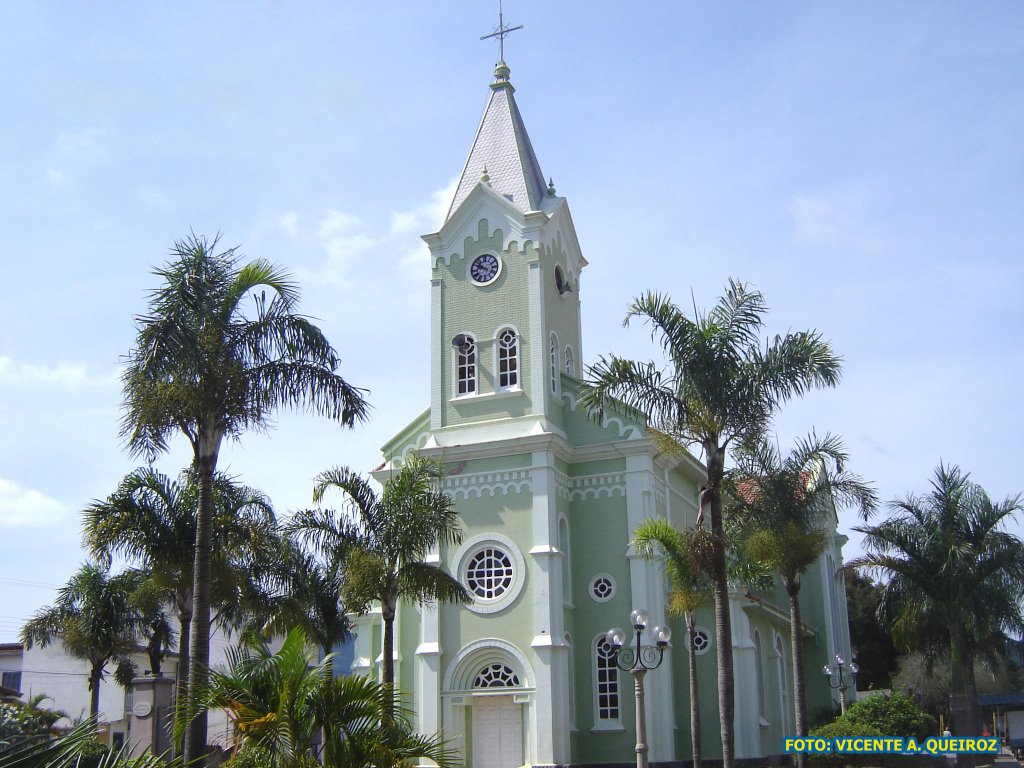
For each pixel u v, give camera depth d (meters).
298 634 18.00
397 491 30.66
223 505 31.59
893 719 37.31
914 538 34.56
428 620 39.44
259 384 25.08
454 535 32.66
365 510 30.53
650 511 39.97
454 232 43.66
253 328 25.44
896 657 74.44
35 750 11.87
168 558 29.95
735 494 33.09
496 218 43.03
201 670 19.94
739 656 41.25
